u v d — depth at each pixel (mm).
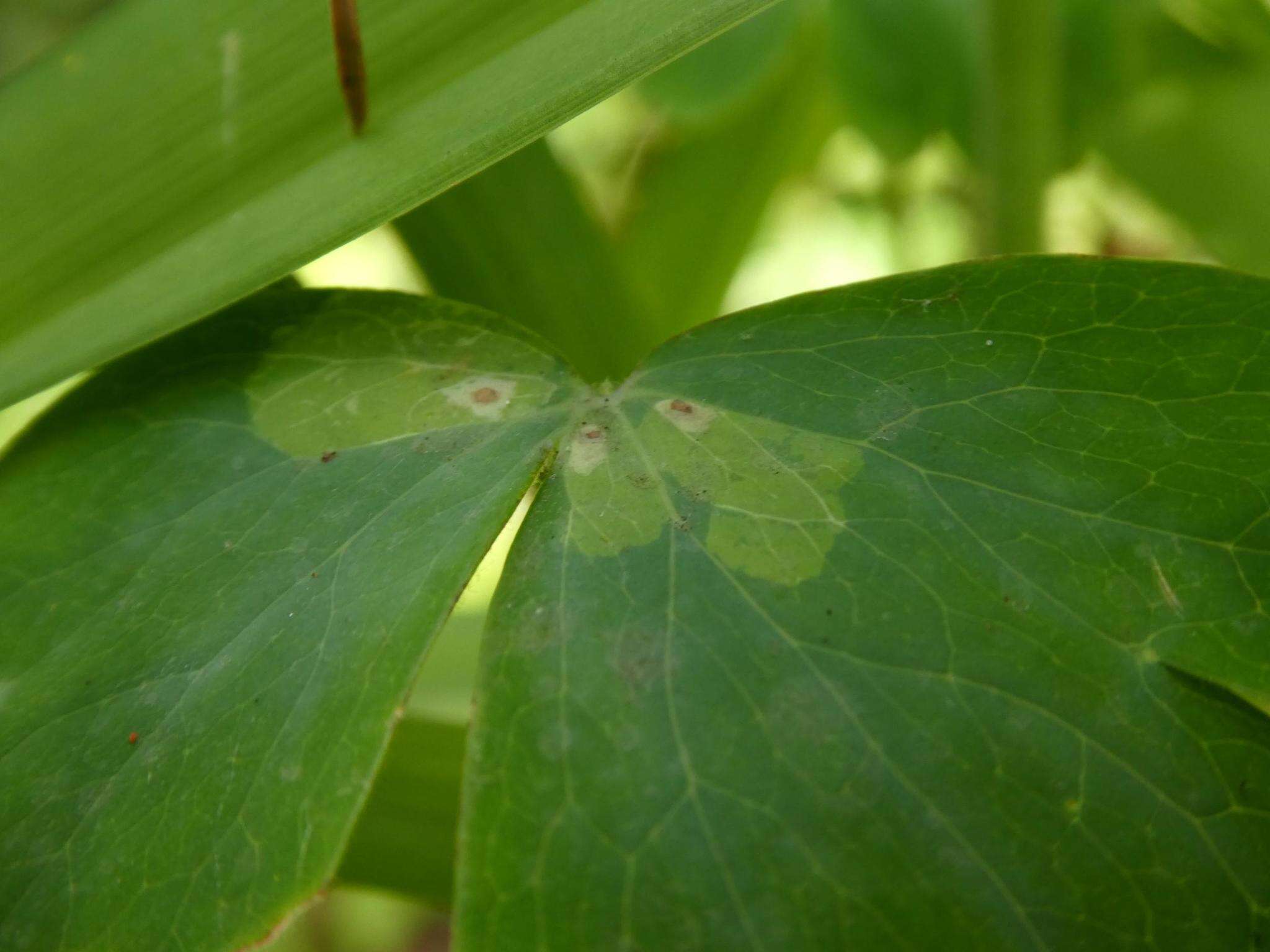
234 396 52
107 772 45
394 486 48
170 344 54
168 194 56
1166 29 95
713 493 45
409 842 66
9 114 59
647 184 103
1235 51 94
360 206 52
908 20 95
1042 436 45
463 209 69
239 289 52
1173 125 97
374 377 52
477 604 87
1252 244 98
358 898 115
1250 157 96
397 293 54
